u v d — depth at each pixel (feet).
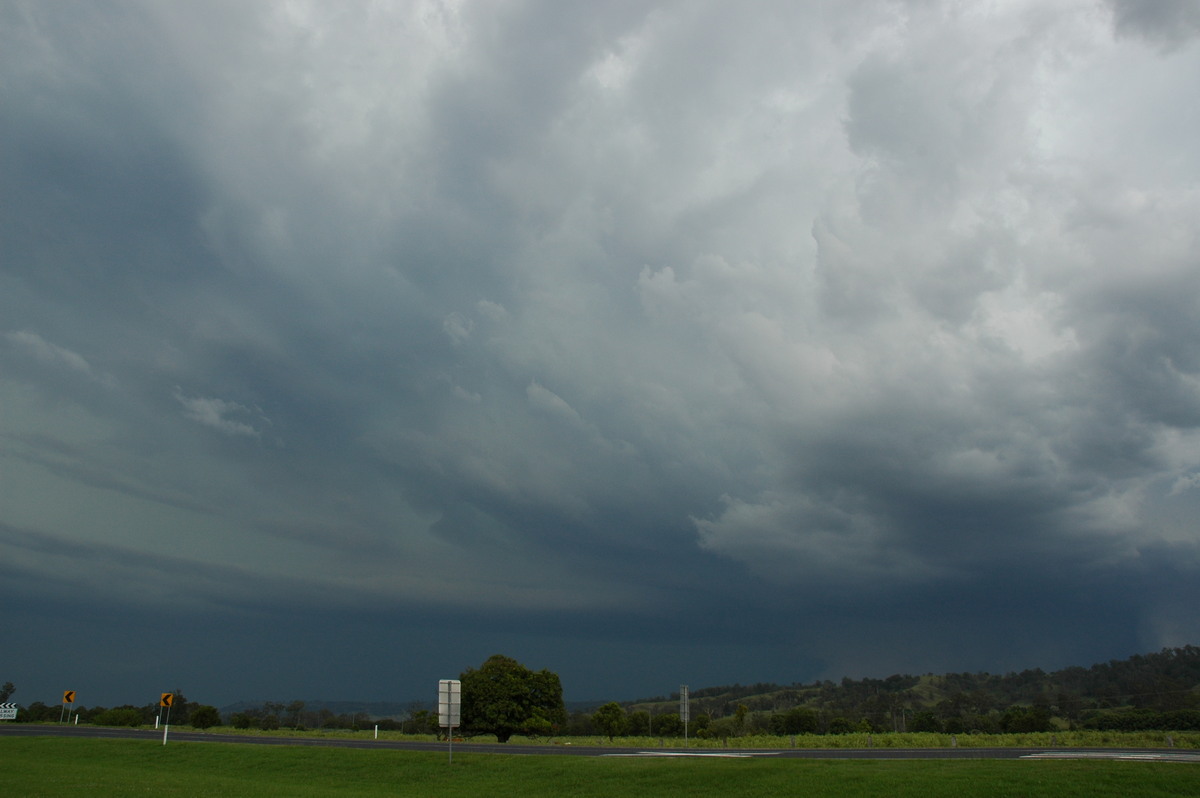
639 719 415.44
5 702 394.73
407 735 299.17
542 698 268.41
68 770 143.33
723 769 125.18
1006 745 220.64
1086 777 100.27
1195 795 90.12
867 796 98.53
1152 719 329.72
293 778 148.87
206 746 190.80
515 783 129.08
